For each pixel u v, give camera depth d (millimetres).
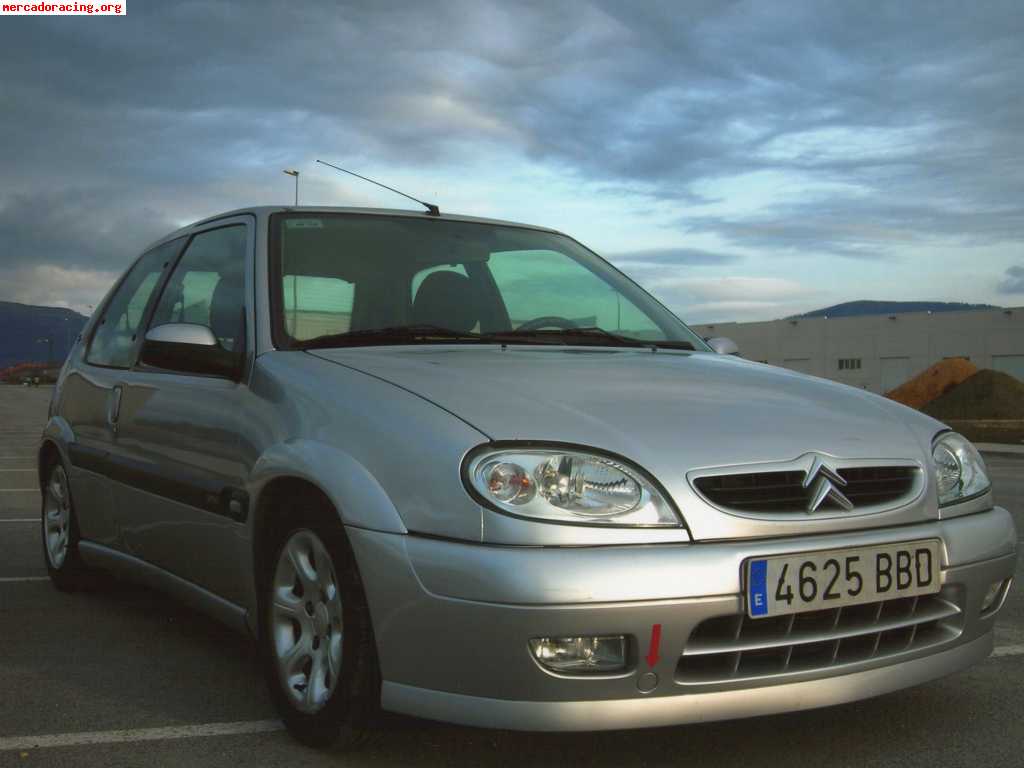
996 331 52625
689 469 2484
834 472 2592
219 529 3236
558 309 3797
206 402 3396
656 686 2373
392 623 2463
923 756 2695
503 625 2303
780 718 2980
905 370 55500
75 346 5031
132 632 4047
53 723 2982
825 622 2539
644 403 2732
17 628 4102
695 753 2709
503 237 4055
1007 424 28453
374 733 2650
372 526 2508
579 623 2291
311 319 3328
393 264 3631
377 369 2916
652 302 4121
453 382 2783
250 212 3760
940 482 2812
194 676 3455
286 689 2867
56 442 4688
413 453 2527
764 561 2424
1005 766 2629
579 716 2342
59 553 4762
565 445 2463
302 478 2734
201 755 2729
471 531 2375
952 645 2752
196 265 3982
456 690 2393
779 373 3332
